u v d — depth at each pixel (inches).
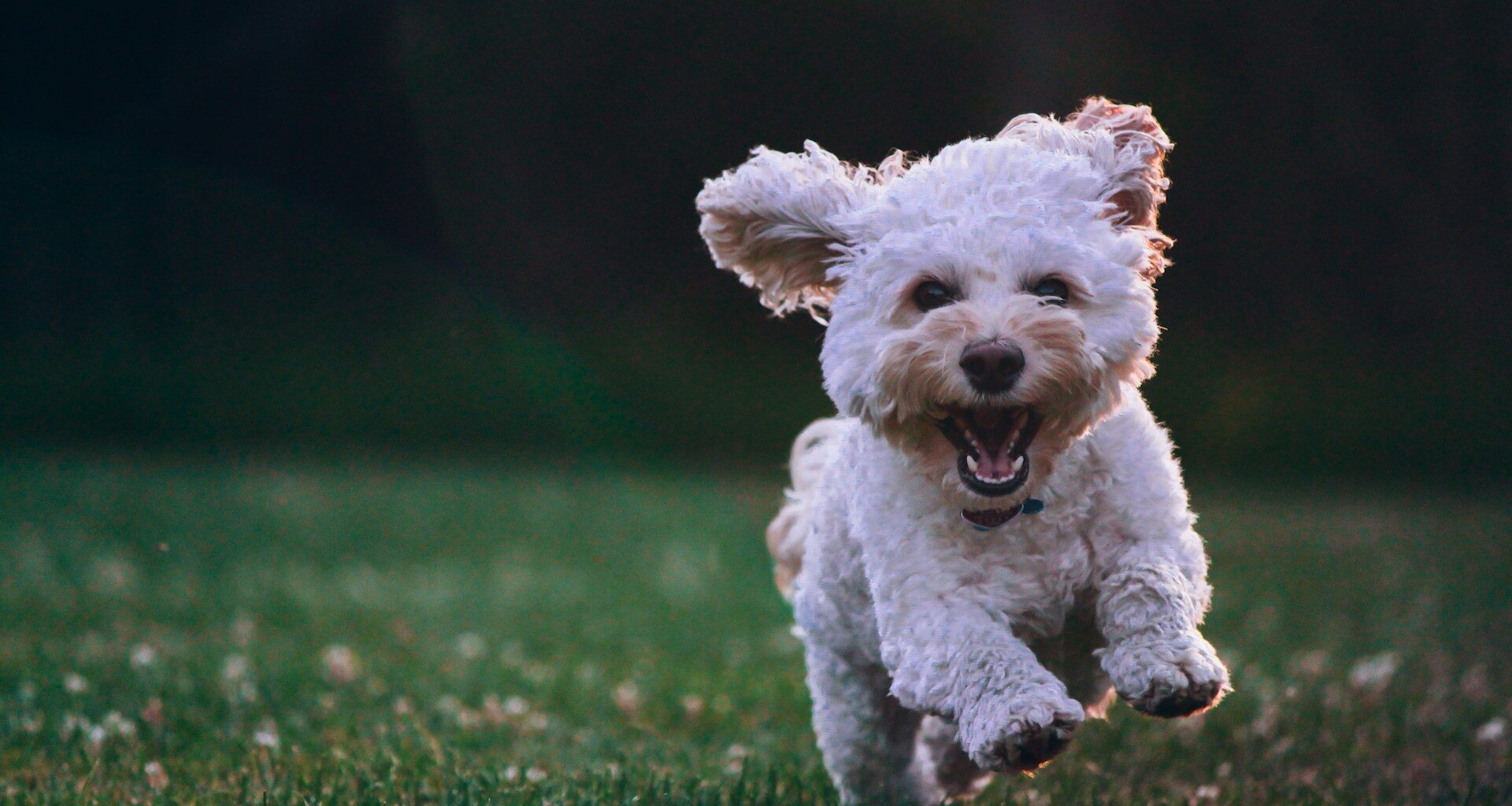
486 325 964.6
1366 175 846.5
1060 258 144.0
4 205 976.9
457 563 473.4
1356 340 853.8
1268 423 810.8
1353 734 225.5
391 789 182.5
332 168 1005.8
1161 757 214.7
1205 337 845.8
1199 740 225.3
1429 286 855.1
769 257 169.6
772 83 908.6
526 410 916.0
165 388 932.0
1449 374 829.2
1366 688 261.3
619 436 896.3
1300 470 796.0
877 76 884.0
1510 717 239.0
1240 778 201.8
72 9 986.7
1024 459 143.4
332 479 703.7
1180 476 157.2
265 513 567.5
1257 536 533.0
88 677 256.8
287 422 914.7
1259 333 851.4
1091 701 163.5
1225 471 804.0
